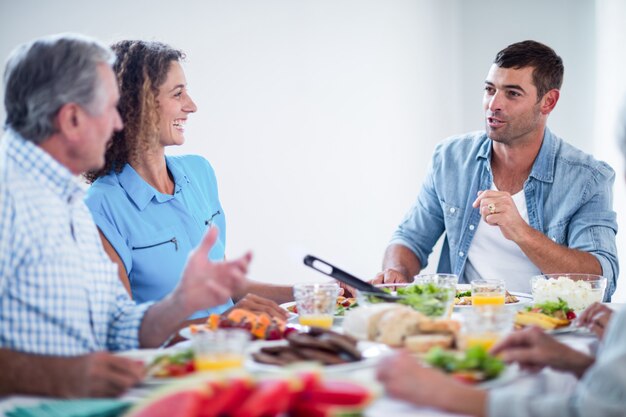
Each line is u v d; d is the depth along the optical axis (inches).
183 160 116.3
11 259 68.0
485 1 207.3
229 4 183.0
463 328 69.3
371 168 205.2
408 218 145.3
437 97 211.5
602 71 186.4
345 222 202.2
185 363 63.7
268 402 46.7
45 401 59.6
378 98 205.3
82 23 163.9
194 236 108.0
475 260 133.6
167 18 174.6
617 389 51.3
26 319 69.1
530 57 126.3
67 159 73.5
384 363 56.7
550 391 60.6
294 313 95.0
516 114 126.6
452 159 139.3
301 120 195.0
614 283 126.5
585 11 191.8
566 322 83.3
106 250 100.2
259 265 191.0
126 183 105.0
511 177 133.6
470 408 53.6
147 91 105.0
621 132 60.8
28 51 71.7
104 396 59.9
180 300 73.9
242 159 187.3
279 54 191.2
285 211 193.8
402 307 75.4
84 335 73.3
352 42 201.2
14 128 72.2
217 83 182.7
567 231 130.1
